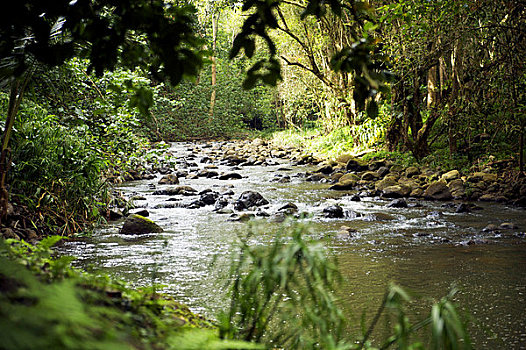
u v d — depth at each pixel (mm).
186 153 25859
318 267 2576
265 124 45500
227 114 40531
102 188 9508
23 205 7969
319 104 28578
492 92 13719
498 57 13492
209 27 42812
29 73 5965
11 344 1242
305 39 22156
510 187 12266
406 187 13078
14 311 1482
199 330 2465
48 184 8305
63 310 1474
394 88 15609
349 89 20578
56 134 8539
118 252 7188
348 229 8695
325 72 24391
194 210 11102
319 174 17141
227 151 25656
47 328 1405
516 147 14938
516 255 6992
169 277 5949
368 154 19703
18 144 8102
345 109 22328
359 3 2932
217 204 11383
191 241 7969
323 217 10078
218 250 7344
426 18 12469
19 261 2645
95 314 1792
